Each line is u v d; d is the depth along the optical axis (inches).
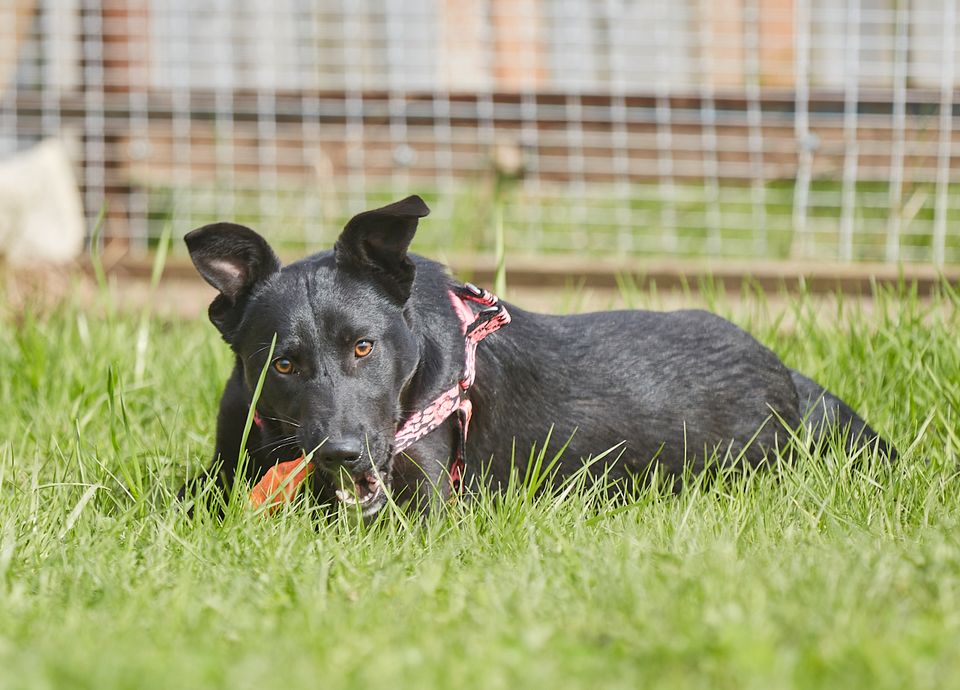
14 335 420.8
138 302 537.6
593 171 676.7
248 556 240.1
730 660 168.7
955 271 526.9
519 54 711.1
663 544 245.6
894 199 612.1
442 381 284.5
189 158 668.7
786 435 335.6
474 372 293.0
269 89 661.3
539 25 708.0
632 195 688.4
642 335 328.2
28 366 390.3
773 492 289.1
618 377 318.7
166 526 252.2
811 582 207.3
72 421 338.3
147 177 668.1
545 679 166.1
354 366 269.6
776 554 232.1
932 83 691.4
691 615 190.5
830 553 225.9
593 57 709.9
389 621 201.0
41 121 655.1
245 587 219.5
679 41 706.8
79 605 211.9
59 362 391.5
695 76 710.5
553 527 253.4
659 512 269.9
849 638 177.3
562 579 217.9
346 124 672.4
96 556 237.8
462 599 207.5
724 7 701.3
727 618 182.9
